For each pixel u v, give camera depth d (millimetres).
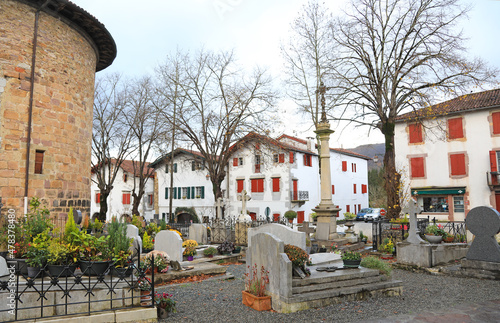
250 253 7902
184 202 41594
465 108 26531
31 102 12617
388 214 20188
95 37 15898
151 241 13750
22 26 12570
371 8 20781
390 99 21203
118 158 32906
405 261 11477
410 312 6551
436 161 27953
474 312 6520
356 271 7914
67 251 6211
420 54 19984
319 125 16484
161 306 6543
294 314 6465
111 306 5941
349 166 45156
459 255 11875
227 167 38938
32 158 12633
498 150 25375
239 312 6789
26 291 5570
